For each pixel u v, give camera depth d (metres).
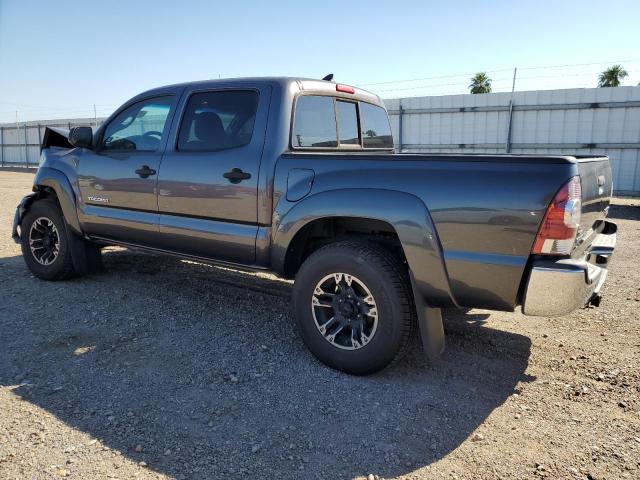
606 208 3.83
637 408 3.00
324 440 2.70
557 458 2.55
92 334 4.04
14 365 3.50
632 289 5.26
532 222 2.77
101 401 3.05
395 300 3.20
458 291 3.04
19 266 6.02
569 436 2.74
